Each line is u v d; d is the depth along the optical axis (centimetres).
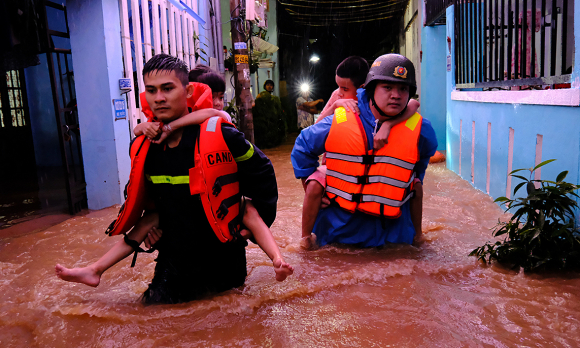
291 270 242
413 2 1216
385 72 309
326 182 354
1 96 884
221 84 375
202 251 254
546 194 297
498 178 497
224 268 265
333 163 344
